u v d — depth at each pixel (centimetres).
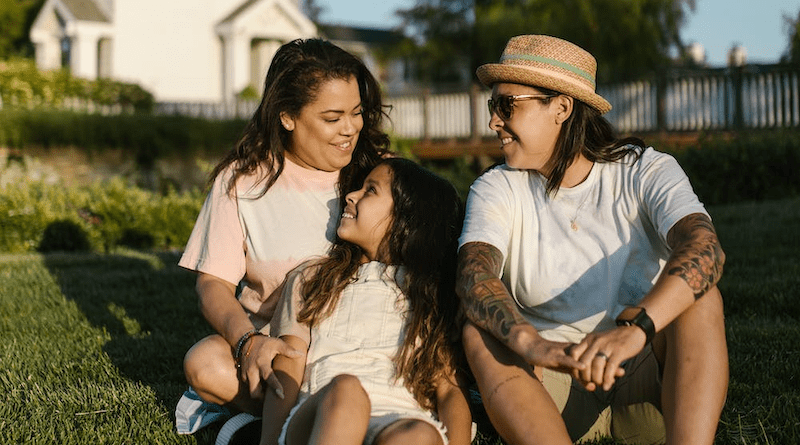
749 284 529
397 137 1555
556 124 280
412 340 281
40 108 1520
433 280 288
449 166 1627
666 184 270
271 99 305
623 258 279
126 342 474
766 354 399
